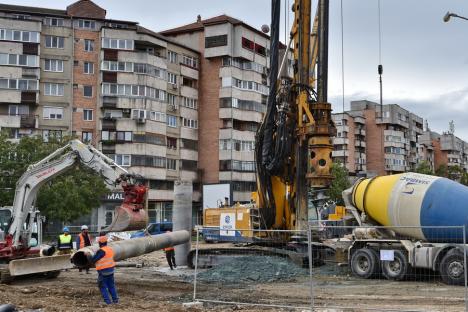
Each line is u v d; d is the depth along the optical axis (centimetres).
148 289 1659
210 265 2255
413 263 1775
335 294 1526
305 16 2094
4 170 4509
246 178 7294
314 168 2003
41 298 1454
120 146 6419
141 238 1786
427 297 1443
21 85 6125
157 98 6669
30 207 2008
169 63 7000
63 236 2205
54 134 4997
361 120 11475
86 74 6469
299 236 2050
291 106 2102
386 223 1931
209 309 1287
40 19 6375
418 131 13562
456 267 1684
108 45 6438
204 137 7356
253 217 2345
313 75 2089
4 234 2050
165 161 6731
